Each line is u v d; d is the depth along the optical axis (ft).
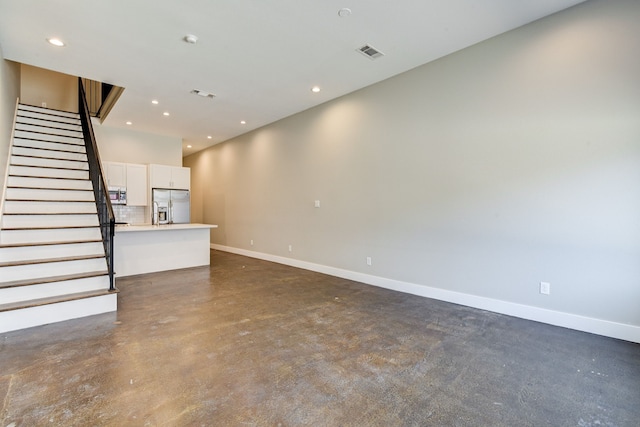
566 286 9.90
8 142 15.24
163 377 6.97
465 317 10.85
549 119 10.10
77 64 13.07
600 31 9.17
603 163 9.21
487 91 11.41
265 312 11.37
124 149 23.31
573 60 9.63
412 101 13.69
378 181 15.15
